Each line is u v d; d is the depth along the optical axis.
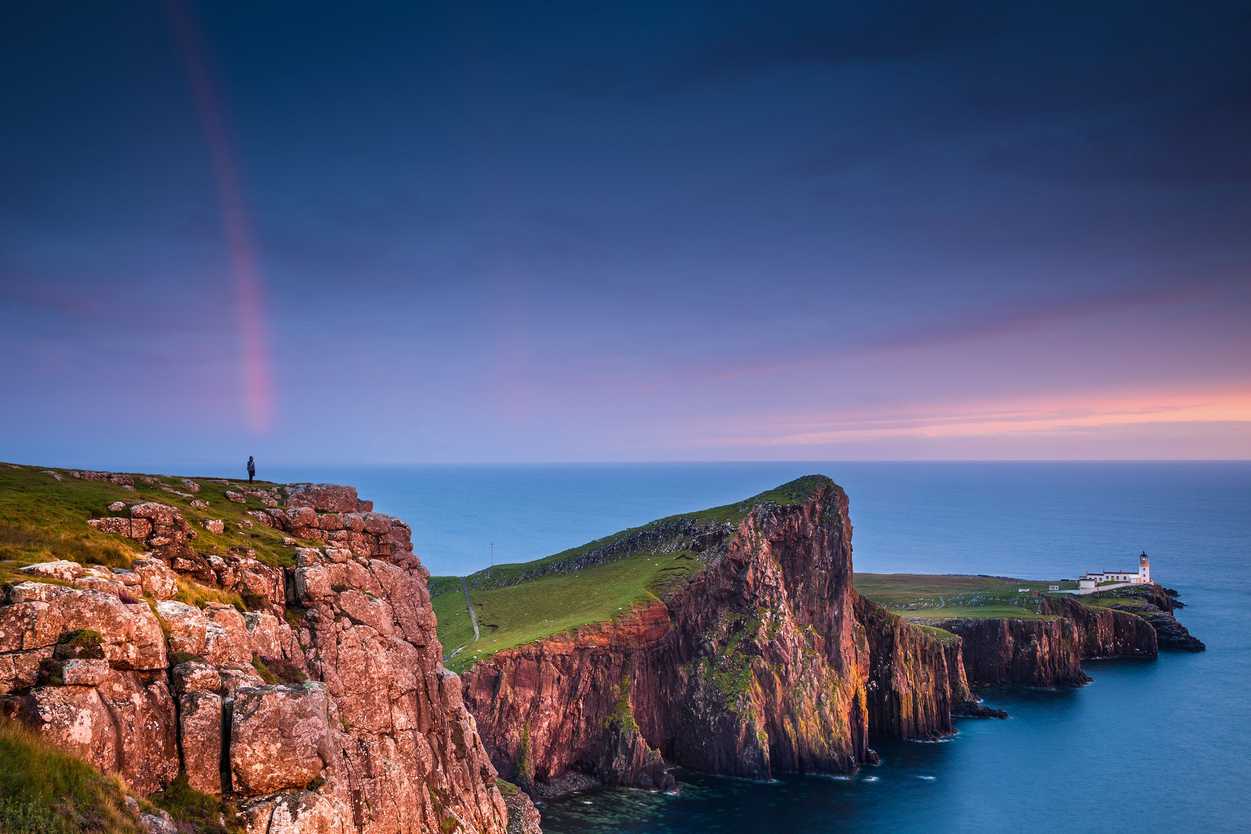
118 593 36.34
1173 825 141.38
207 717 34.56
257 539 55.19
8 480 50.66
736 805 145.50
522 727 151.75
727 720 162.75
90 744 30.34
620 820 136.62
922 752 181.12
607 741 158.00
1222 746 185.88
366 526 65.75
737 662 170.25
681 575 182.50
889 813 143.50
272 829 33.88
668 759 168.00
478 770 64.25
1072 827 139.62
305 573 51.62
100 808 28.28
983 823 139.88
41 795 26.97
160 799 32.19
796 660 171.25
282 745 35.72
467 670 150.75
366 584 58.25
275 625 46.22
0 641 30.66
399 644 55.88
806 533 188.25
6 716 29.00
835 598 184.75
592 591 189.25
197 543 49.03
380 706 51.16
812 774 163.00
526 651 155.50
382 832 44.62
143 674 34.28
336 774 38.12
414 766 51.16
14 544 37.88
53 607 32.38
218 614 41.97
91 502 47.88
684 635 175.12
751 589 179.38
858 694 180.00
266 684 38.44
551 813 139.38
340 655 50.00
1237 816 145.62
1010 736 194.25
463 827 54.41
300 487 69.00
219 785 34.16
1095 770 169.25
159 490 59.53
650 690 168.25
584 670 161.00
